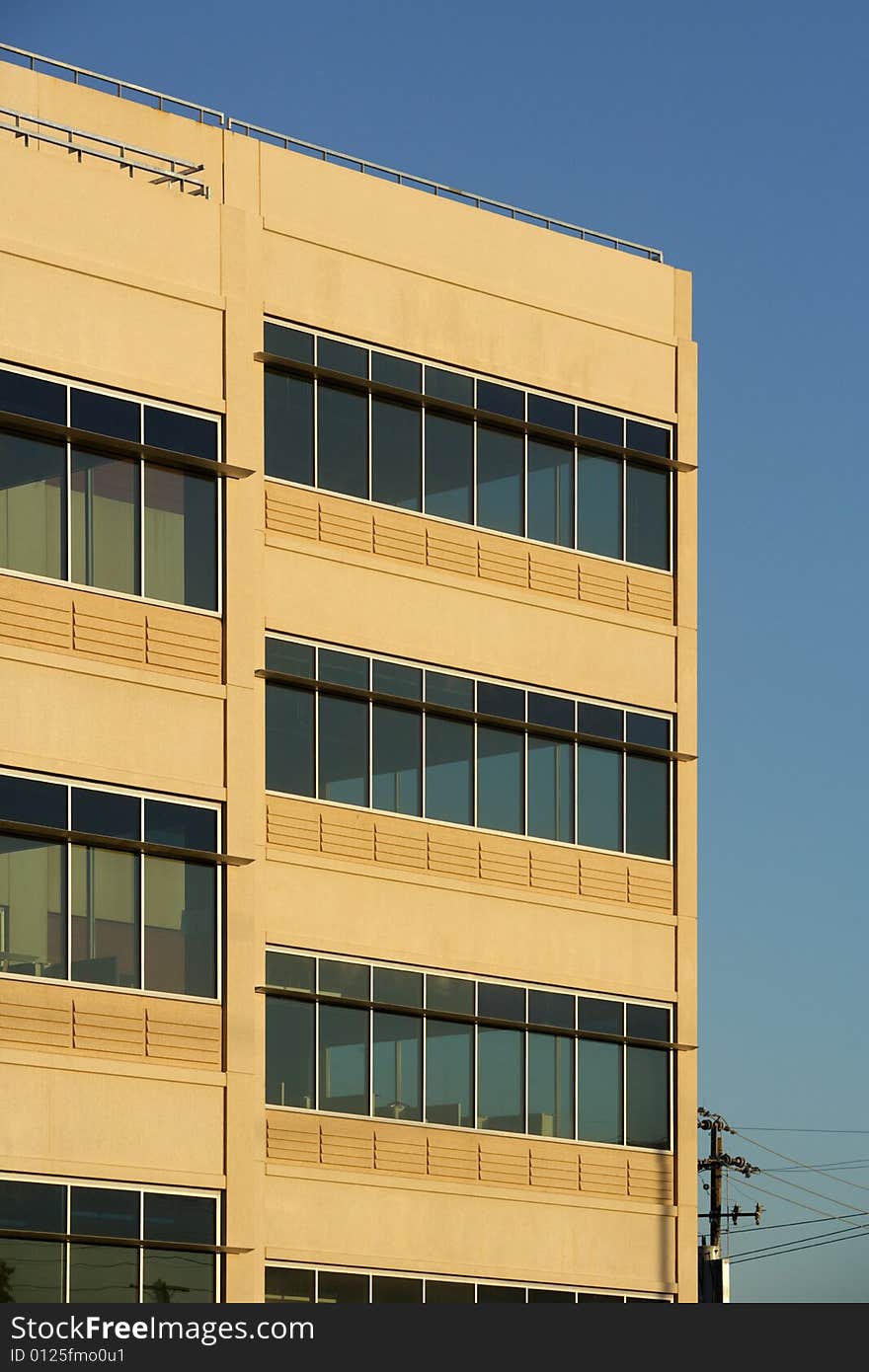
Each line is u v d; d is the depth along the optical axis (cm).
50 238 5666
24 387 5569
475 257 6397
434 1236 5966
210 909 5725
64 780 5534
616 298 6656
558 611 6412
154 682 5684
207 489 5844
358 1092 5912
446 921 6109
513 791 6284
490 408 6356
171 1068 5594
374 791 6038
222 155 6050
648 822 6531
